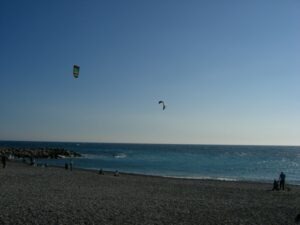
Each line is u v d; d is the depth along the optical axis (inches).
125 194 1095.0
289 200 1111.6
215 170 2923.2
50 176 1555.1
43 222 663.1
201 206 904.9
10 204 818.8
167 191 1227.9
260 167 3373.5
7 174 1560.0
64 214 733.9
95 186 1274.6
